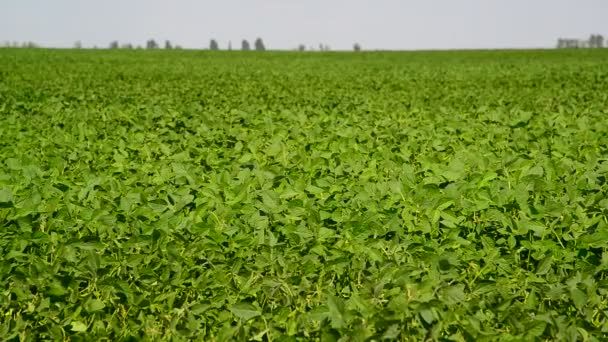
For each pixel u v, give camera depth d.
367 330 3.05
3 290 3.71
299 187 5.36
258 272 3.84
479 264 4.05
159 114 10.82
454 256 3.94
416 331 3.11
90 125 9.86
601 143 7.48
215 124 9.41
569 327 3.07
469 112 12.18
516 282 3.79
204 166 6.53
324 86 21.81
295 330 3.31
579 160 6.59
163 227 4.36
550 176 5.50
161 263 4.02
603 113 11.70
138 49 69.19
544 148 7.11
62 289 3.59
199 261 4.06
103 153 7.27
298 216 4.70
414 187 5.36
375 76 28.12
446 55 58.47
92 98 15.80
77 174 6.18
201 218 4.63
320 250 4.09
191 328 3.36
